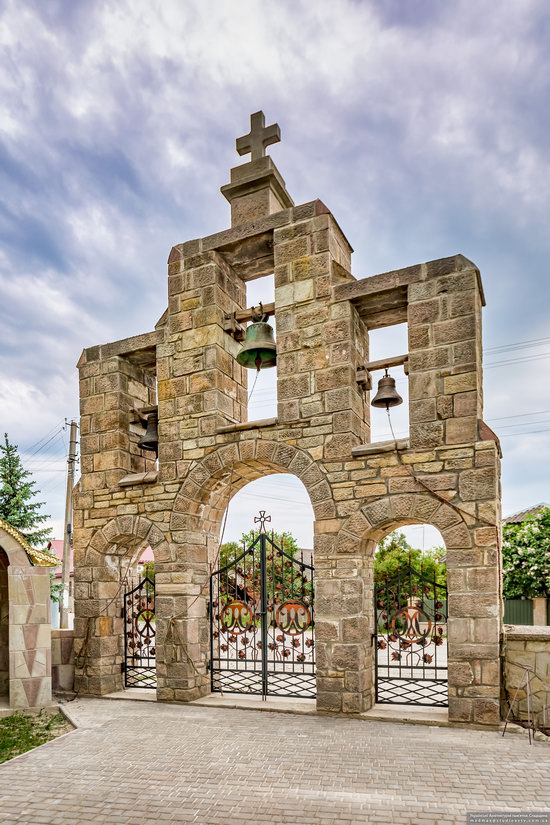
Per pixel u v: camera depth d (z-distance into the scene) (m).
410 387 9.09
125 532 11.06
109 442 11.65
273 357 10.52
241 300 12.02
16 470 24.81
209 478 10.44
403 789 6.06
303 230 10.22
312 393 9.75
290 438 9.81
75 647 11.12
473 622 8.18
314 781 6.31
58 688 11.16
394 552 18.75
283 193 11.46
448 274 9.10
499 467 9.04
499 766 6.64
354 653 8.80
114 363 11.90
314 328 9.90
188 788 6.21
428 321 9.12
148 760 7.07
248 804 5.79
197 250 11.20
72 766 6.92
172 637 10.20
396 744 7.44
